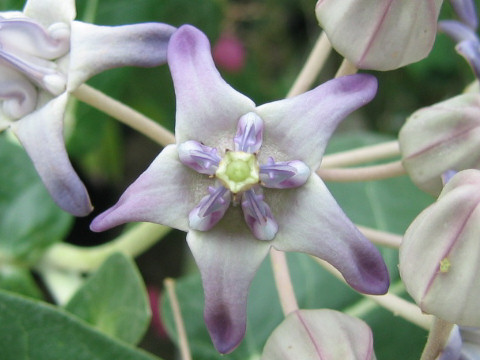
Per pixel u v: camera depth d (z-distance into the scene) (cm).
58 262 18
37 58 12
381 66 12
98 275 15
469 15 14
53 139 12
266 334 17
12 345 13
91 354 13
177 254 21
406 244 11
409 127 13
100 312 15
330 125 11
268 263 17
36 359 13
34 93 12
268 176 11
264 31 22
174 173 11
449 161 12
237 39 22
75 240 21
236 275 11
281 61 22
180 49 11
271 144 11
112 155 21
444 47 19
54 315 13
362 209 18
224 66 21
